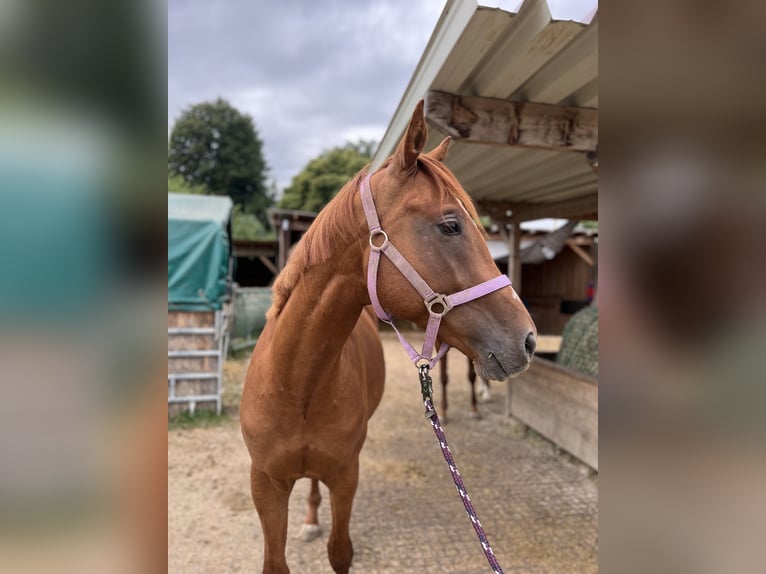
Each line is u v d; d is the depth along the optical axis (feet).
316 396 4.41
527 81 7.16
